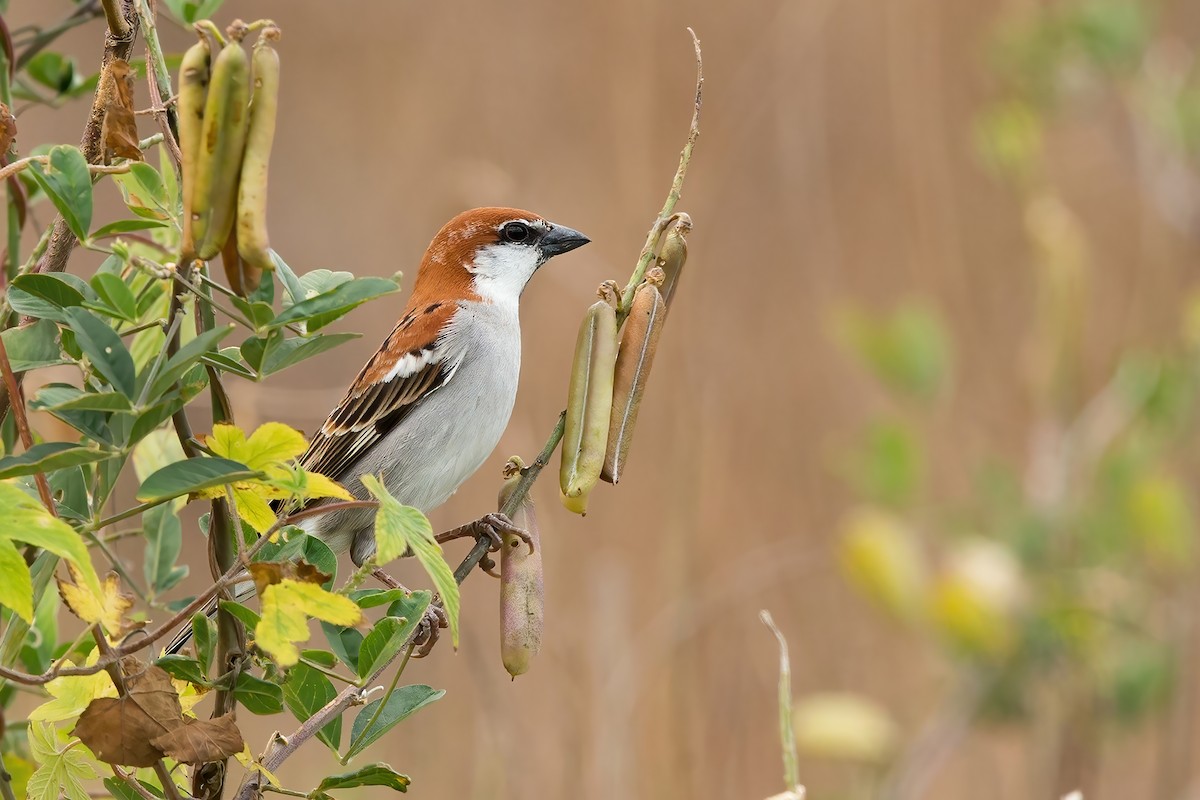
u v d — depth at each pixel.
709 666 11.41
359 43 17.36
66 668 4.03
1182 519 10.03
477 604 11.95
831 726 10.18
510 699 10.45
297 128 17.22
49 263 4.93
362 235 16.59
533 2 17.08
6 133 5.04
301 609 4.00
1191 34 16.56
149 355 5.68
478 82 16.75
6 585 3.67
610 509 12.29
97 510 4.80
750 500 13.80
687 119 14.94
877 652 12.85
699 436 12.12
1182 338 12.05
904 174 15.48
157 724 4.12
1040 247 10.97
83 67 14.29
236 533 4.20
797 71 15.26
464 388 8.65
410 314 8.89
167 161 5.12
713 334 14.08
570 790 9.86
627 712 10.02
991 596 9.57
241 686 4.57
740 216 15.26
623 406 5.34
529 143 16.25
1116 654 10.02
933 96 15.45
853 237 16.03
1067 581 9.91
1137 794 11.59
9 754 5.82
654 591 11.85
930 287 14.90
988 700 10.17
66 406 3.93
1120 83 12.07
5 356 4.29
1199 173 12.08
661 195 14.24
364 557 8.34
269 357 4.40
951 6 16.20
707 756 11.23
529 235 9.15
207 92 4.07
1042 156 12.30
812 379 14.66
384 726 4.75
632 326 5.34
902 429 10.56
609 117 15.14
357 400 8.55
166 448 6.11
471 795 10.86
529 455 12.48
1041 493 10.47
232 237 4.16
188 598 5.83
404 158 16.56
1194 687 11.20
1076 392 10.81
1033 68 12.16
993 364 14.62
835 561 11.78
